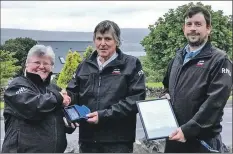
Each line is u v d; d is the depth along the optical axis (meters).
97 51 4.51
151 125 4.00
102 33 4.39
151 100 4.15
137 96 4.37
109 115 4.32
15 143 3.99
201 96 4.05
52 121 4.09
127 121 4.48
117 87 4.38
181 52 4.32
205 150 4.12
